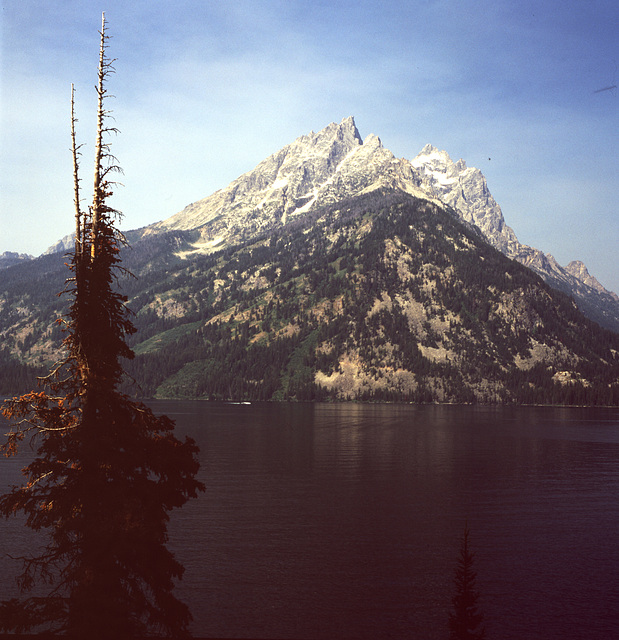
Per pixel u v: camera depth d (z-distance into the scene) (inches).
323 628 2129.7
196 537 3127.5
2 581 2431.1
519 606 2317.9
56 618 1240.8
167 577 1323.8
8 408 1327.5
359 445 7052.2
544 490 4404.5
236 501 3939.5
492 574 2647.6
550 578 2600.9
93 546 1230.9
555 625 2158.0
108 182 1421.0
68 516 1272.1
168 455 1368.1
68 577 1280.8
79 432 1311.5
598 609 2295.8
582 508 3818.9
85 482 1283.2
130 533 1250.6
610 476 5029.5
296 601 2349.9
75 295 1400.1
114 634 1198.9
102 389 1338.6
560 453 6530.5
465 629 1317.7
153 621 1309.1
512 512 3703.3
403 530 3289.9
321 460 5807.1
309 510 3705.7
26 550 2810.0
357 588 2477.9
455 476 4975.4
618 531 3289.9
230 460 5748.0
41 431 1337.4
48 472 1307.8
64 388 1378.0
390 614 2237.9
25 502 1301.7
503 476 5000.0
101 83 1412.4
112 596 1237.7
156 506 1342.3
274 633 2086.6
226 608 2283.5
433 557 2854.3
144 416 1423.5
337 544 3024.1
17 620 1215.6
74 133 1407.5
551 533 3248.0
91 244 1417.3
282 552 2898.6
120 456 1318.9
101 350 1366.9
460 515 3617.1
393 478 4857.3
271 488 4382.4
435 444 7258.9
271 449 6614.2
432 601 2359.7
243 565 2721.5
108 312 1419.8
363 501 3973.9
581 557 2861.7
